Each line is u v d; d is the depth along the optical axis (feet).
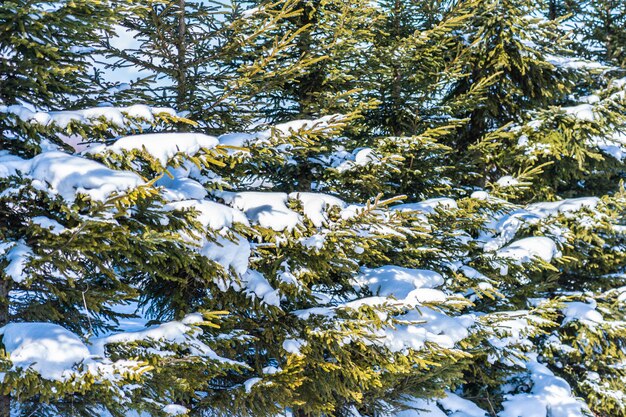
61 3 12.12
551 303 23.67
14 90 13.73
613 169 33.42
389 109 27.40
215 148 12.87
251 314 18.11
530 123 28.66
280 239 16.33
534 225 26.76
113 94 17.02
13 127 12.98
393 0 28.12
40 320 14.11
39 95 14.53
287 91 23.02
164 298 18.42
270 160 16.61
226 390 16.48
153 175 15.44
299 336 17.39
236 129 19.56
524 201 31.68
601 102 28.17
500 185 25.71
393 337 17.49
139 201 12.55
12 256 11.60
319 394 18.39
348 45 21.72
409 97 25.90
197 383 14.48
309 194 17.48
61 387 10.40
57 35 13.01
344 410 21.31
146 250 13.34
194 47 18.47
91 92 16.21
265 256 17.51
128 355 13.03
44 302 14.83
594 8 37.11
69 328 16.05
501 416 26.71
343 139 22.12
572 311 28.76
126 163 12.88
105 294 13.17
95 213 11.14
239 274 16.51
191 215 13.71
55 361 10.80
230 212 14.83
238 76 18.52
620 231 28.76
